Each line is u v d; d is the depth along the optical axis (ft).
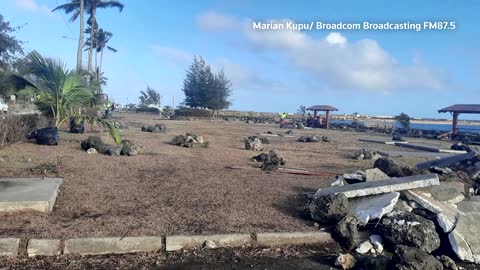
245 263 16.16
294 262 16.46
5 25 108.68
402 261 15.65
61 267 15.10
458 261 17.20
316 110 154.10
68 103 50.83
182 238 17.24
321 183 29.60
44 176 27.07
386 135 112.98
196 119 166.91
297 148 62.34
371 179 24.47
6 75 51.39
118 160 36.29
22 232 16.90
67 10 122.72
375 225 19.07
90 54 135.03
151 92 327.67
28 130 47.65
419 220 18.42
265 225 19.40
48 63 49.16
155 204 22.18
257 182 29.04
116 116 152.25
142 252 16.75
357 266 16.10
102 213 20.18
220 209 21.62
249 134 89.92
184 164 36.55
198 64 201.26
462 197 22.67
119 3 127.95
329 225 19.76
